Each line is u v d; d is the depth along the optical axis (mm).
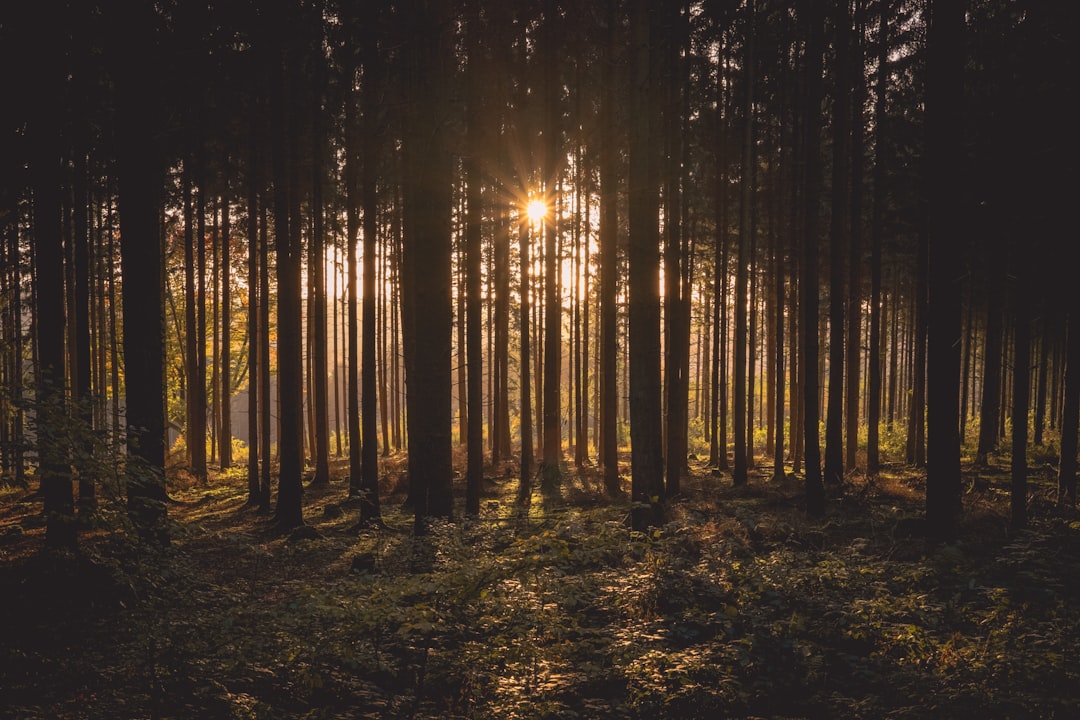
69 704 5609
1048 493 14531
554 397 19859
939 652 6340
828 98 19781
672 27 15125
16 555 10633
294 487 14328
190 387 22875
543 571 6910
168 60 15109
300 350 14938
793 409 22656
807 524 12570
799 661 6520
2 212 13992
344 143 17438
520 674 6176
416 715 5699
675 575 8219
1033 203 16000
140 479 5930
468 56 14477
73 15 12133
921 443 20562
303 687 5969
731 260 26047
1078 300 13602
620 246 23891
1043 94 14828
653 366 12133
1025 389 12992
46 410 5594
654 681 6168
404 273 16766
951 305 11055
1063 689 5551
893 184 19750
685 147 19422
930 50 11258
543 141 18922
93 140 14062
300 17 15211
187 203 21000
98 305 25516
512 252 26562
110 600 7879
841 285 16375
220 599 6238
